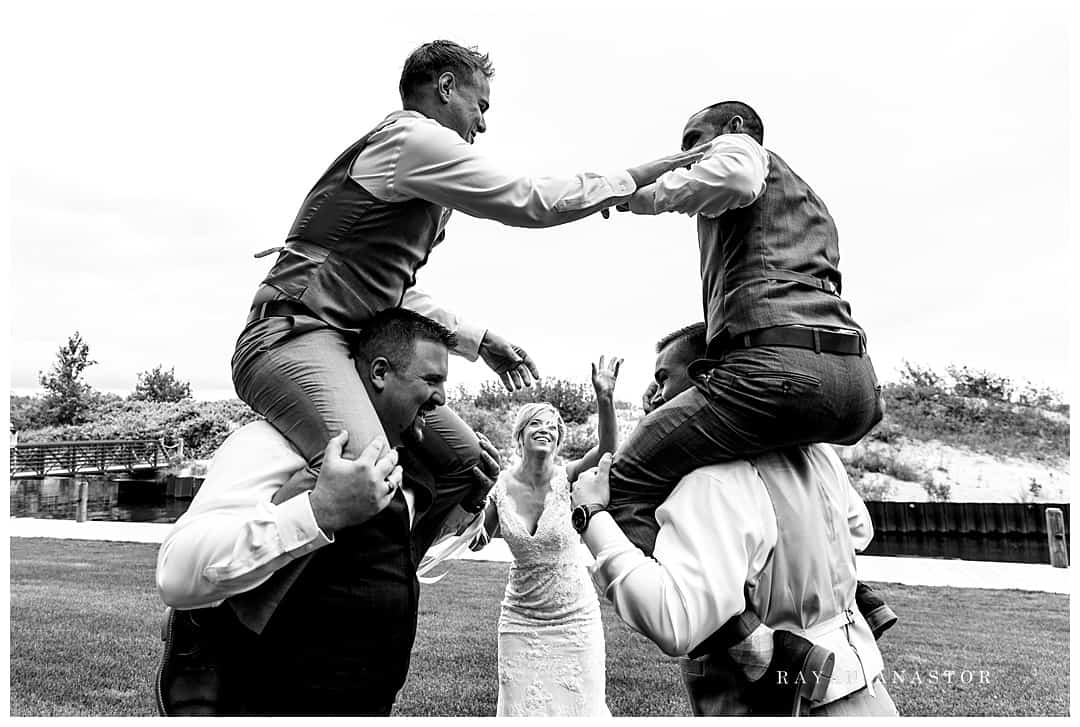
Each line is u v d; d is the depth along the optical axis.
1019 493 19.20
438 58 2.45
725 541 2.16
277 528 1.93
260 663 2.19
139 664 5.70
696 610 2.09
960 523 15.23
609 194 2.24
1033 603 8.61
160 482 19.56
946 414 22.06
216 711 2.26
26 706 4.75
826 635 2.30
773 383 2.16
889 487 20.12
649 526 2.33
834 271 2.38
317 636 2.17
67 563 10.11
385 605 2.23
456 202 2.19
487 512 3.85
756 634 2.21
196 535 1.95
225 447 2.18
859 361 2.27
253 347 2.22
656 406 2.71
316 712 2.19
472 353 3.02
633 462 2.34
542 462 3.76
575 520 2.35
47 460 23.44
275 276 2.28
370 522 2.22
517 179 2.17
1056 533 11.78
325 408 2.10
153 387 27.53
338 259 2.26
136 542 12.28
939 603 8.58
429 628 6.95
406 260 2.37
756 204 2.31
